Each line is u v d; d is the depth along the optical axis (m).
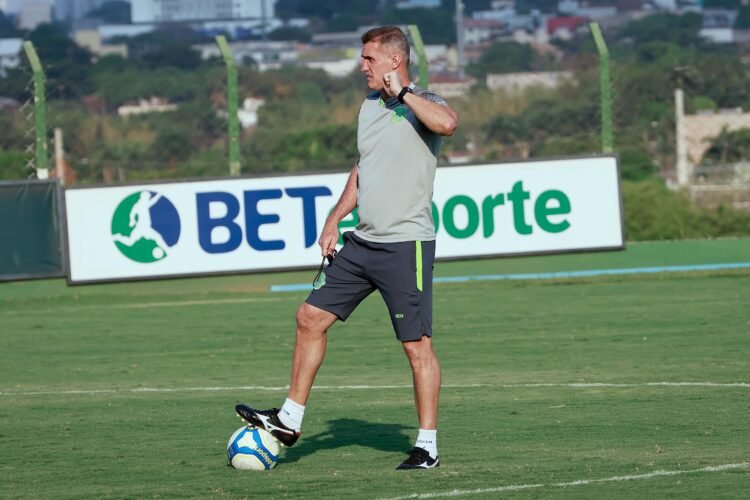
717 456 11.12
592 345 19.33
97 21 173.38
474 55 91.62
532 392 15.18
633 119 38.50
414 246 10.85
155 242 27.50
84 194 27.31
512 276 30.34
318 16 139.75
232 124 29.50
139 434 13.18
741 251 32.50
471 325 22.20
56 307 27.17
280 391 16.09
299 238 27.52
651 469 10.64
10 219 26.88
